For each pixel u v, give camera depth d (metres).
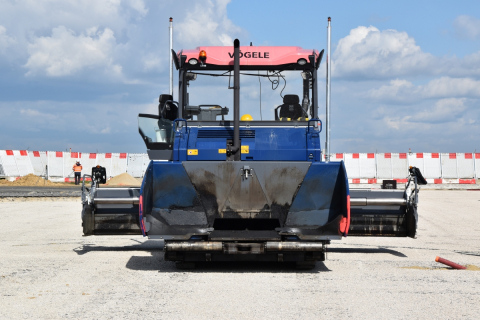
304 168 8.91
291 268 9.20
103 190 10.12
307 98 10.19
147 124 10.09
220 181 8.97
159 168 8.91
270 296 7.02
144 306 6.46
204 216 9.09
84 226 9.90
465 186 43.75
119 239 13.30
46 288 7.43
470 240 13.34
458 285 7.77
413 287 7.61
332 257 10.52
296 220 9.03
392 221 10.23
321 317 6.01
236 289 7.45
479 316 6.09
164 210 9.10
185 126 9.80
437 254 11.02
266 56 10.20
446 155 44.94
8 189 33.41
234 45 9.29
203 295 7.07
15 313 6.13
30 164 44.16
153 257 10.38
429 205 24.88
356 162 44.66
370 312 6.24
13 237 13.34
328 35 10.41
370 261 10.01
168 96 10.06
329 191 8.97
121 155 47.19
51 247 11.70
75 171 41.34
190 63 10.12
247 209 9.05
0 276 8.25
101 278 8.17
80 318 5.93
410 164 44.72
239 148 9.39
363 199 10.10
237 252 8.57
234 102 9.24
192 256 8.80
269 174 8.96
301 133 9.56
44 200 25.95
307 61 10.19
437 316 6.09
